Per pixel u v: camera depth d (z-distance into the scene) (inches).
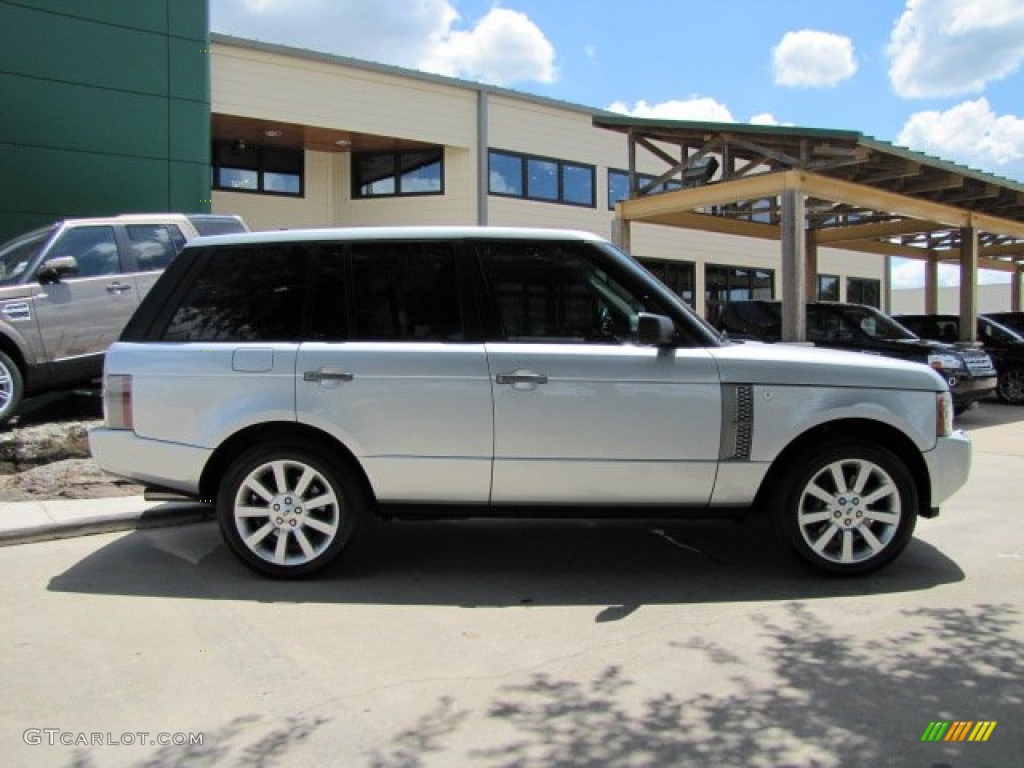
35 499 266.1
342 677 143.1
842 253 1105.4
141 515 245.8
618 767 114.0
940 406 195.0
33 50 418.3
